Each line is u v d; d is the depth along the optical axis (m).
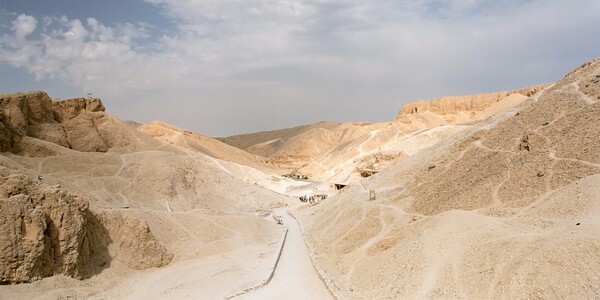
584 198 25.45
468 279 23.14
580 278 19.25
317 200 86.81
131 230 38.53
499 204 31.62
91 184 58.03
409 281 25.84
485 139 43.72
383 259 31.33
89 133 69.81
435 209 36.91
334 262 37.38
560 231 23.00
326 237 47.94
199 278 35.22
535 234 23.59
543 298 19.50
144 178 64.75
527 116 41.56
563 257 20.61
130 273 36.69
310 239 50.06
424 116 157.00
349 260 36.31
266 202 80.31
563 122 36.34
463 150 45.16
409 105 179.25
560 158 32.50
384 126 165.62
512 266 21.92
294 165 193.62
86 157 63.44
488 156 39.66
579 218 23.88
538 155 34.34
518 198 31.08
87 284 33.03
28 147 58.56
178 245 42.28
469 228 27.33
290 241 50.88
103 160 64.88
